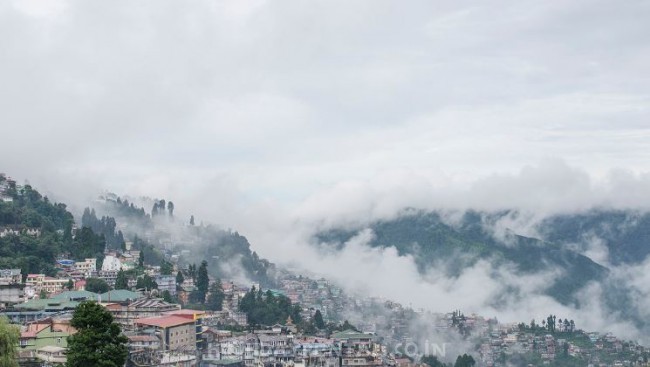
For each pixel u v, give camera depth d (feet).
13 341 548.72
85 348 544.21
